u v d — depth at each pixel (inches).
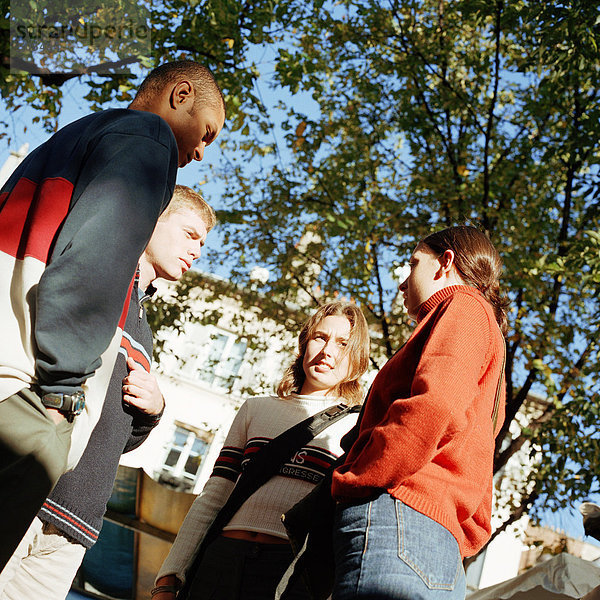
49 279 53.8
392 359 76.0
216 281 439.8
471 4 375.6
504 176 394.3
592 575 224.5
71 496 75.0
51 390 54.9
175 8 318.0
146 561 348.8
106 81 259.4
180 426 858.8
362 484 63.6
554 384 350.0
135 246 58.4
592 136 355.9
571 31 311.6
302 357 124.5
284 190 432.8
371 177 437.4
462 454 66.6
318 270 436.1
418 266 83.4
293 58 362.6
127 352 88.0
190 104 78.4
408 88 430.6
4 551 52.2
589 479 349.7
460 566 64.6
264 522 97.3
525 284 335.9
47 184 61.6
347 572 62.9
